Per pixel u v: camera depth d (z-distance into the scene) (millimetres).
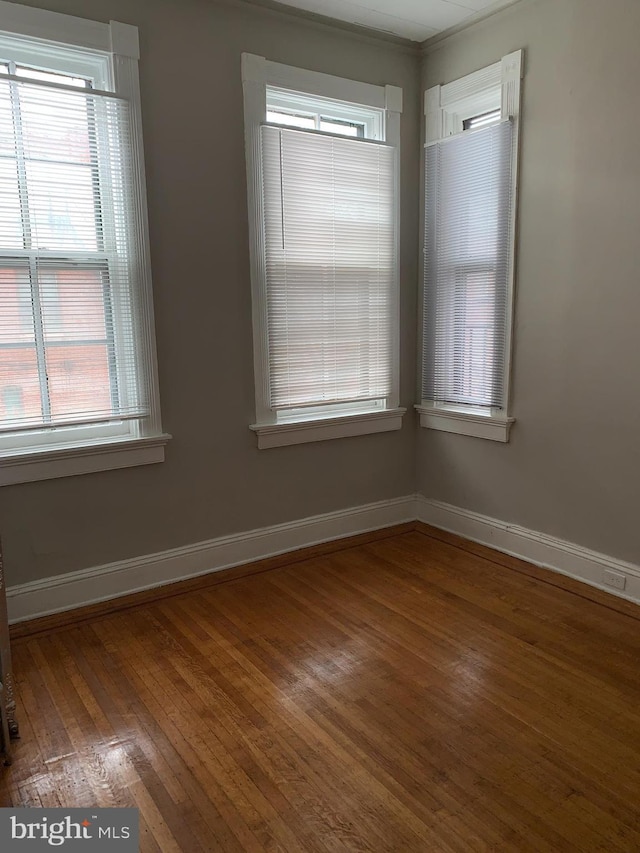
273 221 3096
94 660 2387
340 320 3393
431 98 3439
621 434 2754
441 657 2377
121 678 2270
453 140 3328
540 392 3072
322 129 3324
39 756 1877
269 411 3215
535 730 1961
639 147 2553
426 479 3824
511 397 3217
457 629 2584
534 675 2250
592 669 2283
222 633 2576
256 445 3219
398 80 3422
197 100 2816
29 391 2557
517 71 2961
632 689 2160
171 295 2867
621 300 2684
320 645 2479
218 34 2836
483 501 3471
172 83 2744
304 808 1670
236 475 3184
